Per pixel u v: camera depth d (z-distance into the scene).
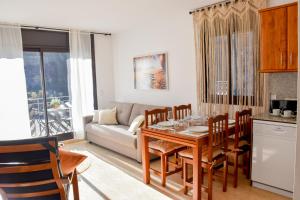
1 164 1.66
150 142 3.26
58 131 5.39
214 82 3.76
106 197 2.79
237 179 3.13
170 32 4.43
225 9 3.51
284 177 2.63
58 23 4.54
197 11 3.85
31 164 1.68
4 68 4.32
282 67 2.77
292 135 2.51
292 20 2.64
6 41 4.32
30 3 3.29
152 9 3.83
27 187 1.84
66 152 2.29
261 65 2.96
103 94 5.80
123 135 3.99
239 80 3.45
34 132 5.11
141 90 5.22
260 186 2.88
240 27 3.37
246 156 3.18
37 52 4.87
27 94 4.79
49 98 5.16
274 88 3.14
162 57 4.63
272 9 2.79
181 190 2.91
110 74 5.90
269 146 2.71
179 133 2.66
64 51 5.17
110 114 4.88
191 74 4.16
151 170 3.20
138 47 5.17
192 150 2.78
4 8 3.49
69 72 5.26
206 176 3.26
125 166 3.72
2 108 4.34
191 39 4.08
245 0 3.28
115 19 4.38
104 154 4.33
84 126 5.06
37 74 4.94
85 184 3.13
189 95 4.24
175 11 4.02
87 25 4.80
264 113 3.11
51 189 1.88
